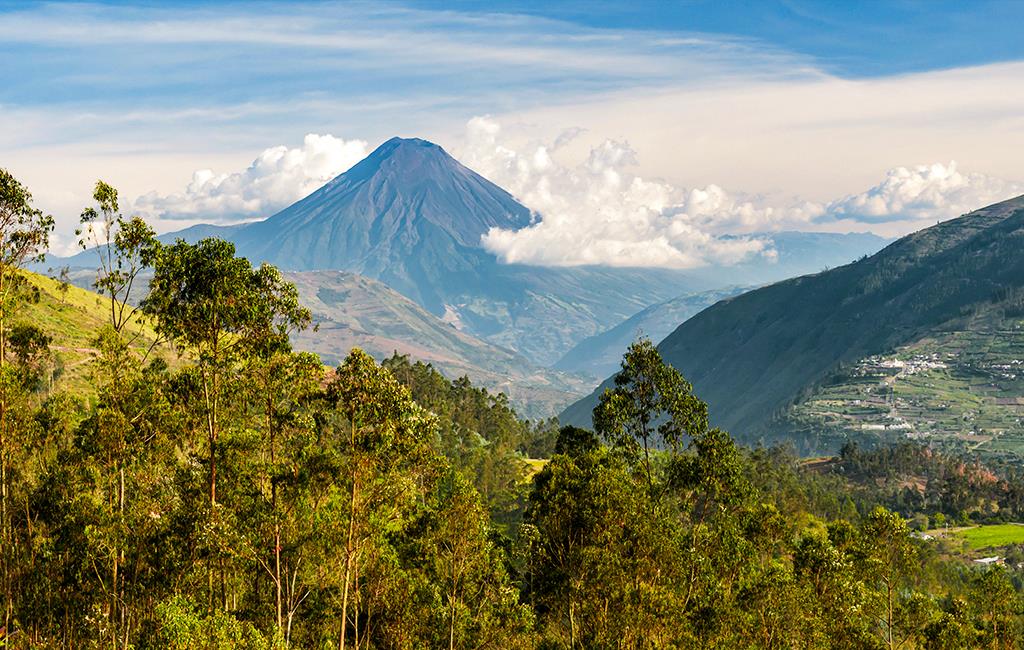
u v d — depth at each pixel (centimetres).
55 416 5897
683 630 5856
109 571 5122
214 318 5369
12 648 5097
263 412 5706
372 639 6275
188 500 5147
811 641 6494
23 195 5731
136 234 5541
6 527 5400
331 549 5422
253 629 4538
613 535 6053
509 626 6059
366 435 4953
